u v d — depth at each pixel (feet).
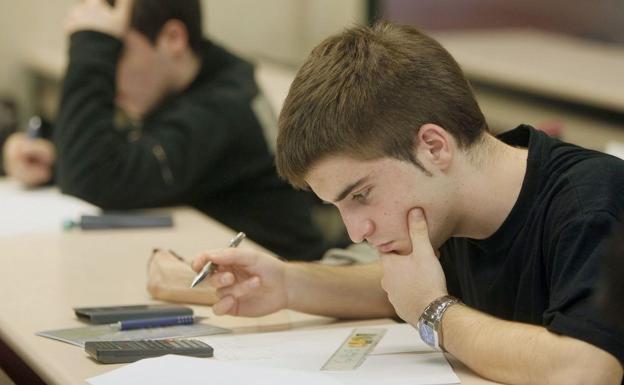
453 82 9.76
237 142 17.76
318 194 9.82
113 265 13.92
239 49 30.01
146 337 10.84
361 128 9.36
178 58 17.93
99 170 16.99
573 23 31.12
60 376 9.62
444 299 9.62
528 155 9.91
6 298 12.39
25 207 16.93
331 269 11.96
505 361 8.97
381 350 10.23
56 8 30.60
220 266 11.47
